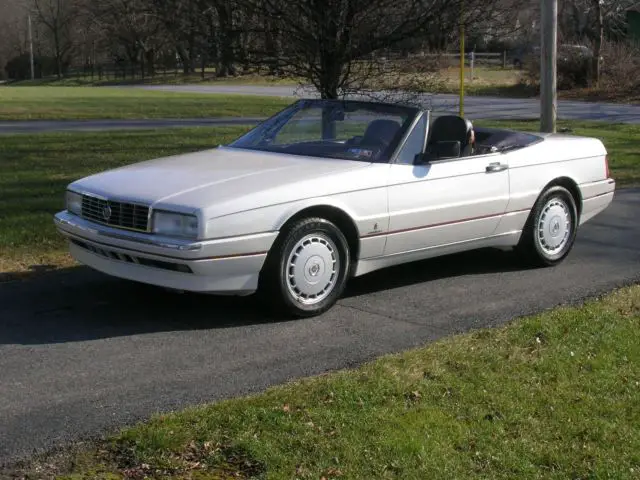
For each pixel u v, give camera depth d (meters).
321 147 6.82
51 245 8.09
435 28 9.36
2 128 20.92
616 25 43.16
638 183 12.94
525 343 5.44
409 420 4.23
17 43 88.44
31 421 4.22
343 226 6.23
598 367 5.05
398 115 6.79
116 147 16.16
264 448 3.88
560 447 4.05
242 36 9.55
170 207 5.55
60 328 5.73
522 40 17.97
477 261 7.97
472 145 7.06
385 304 6.49
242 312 6.16
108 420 4.24
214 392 4.64
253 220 5.63
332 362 5.16
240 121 23.88
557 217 7.76
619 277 7.38
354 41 9.33
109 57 91.56
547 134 8.23
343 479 3.65
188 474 3.67
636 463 3.96
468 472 3.78
